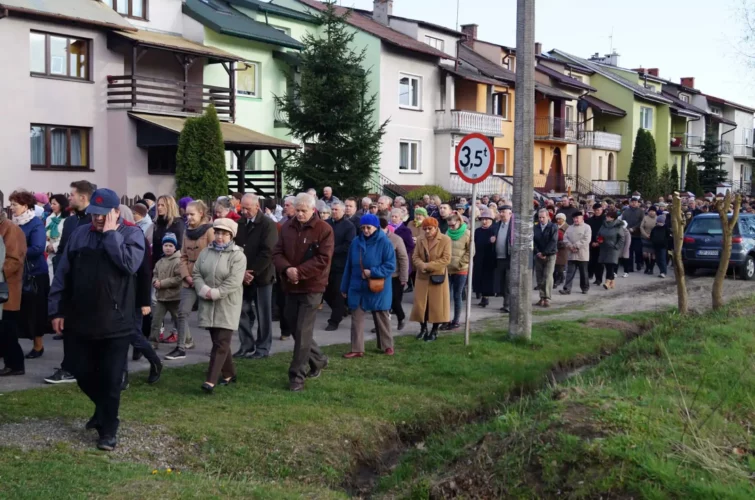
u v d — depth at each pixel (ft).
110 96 83.97
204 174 74.28
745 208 94.22
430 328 40.91
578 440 18.89
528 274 36.37
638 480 17.37
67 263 20.26
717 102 245.86
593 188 169.07
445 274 36.01
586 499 17.46
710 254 67.77
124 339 20.38
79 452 19.80
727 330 36.01
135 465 19.26
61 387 26.23
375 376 29.73
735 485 17.29
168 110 85.61
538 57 167.02
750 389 27.50
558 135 157.38
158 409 23.91
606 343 38.04
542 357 33.86
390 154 118.83
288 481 20.57
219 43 97.09
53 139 79.51
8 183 75.25
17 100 75.56
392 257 32.12
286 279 27.35
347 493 20.85
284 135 105.81
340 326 41.39
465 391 28.55
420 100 125.18
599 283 62.03
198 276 26.09
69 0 82.02
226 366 27.40
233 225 26.20
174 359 31.45
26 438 20.57
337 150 87.15
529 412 22.44
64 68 80.02
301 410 24.70
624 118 184.85
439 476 20.20
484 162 35.17
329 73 87.71
